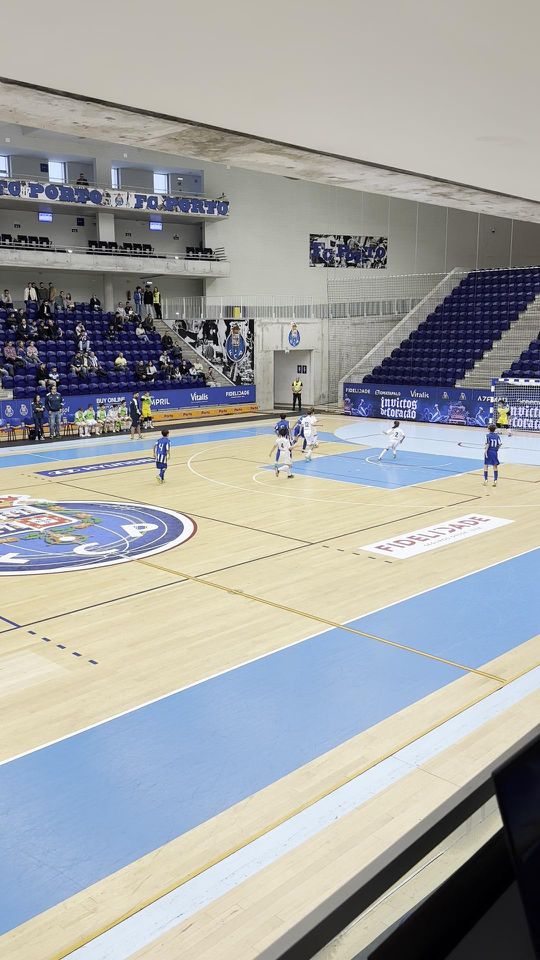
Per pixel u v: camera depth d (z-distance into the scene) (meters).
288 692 7.18
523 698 6.97
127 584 10.54
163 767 5.91
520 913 2.18
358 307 37.44
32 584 10.60
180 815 5.28
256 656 8.02
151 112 2.89
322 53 2.49
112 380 29.17
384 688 7.24
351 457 21.11
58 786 5.66
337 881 4.52
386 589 10.19
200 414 30.50
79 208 32.31
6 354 27.31
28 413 25.17
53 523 13.93
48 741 6.31
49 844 4.99
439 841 2.23
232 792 5.55
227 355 32.53
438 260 41.03
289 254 37.88
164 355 31.72
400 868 2.10
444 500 15.62
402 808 5.26
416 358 33.09
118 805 5.41
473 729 6.40
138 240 35.56
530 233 41.28
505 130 3.35
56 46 2.24
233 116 3.00
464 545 12.32
